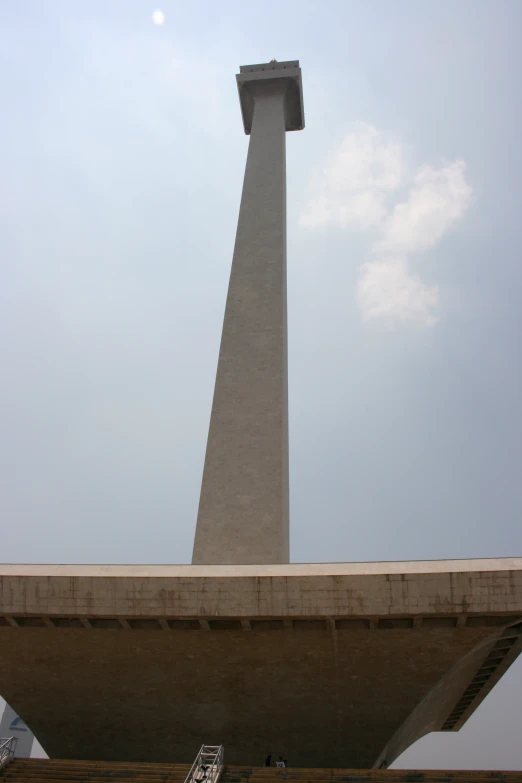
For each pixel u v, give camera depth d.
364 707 17.22
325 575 15.39
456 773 14.98
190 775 14.15
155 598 15.69
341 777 14.77
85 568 16.45
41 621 16.58
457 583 14.94
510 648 19.66
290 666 16.61
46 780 15.24
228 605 15.43
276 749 18.12
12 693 18.45
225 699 17.42
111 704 18.02
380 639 15.84
